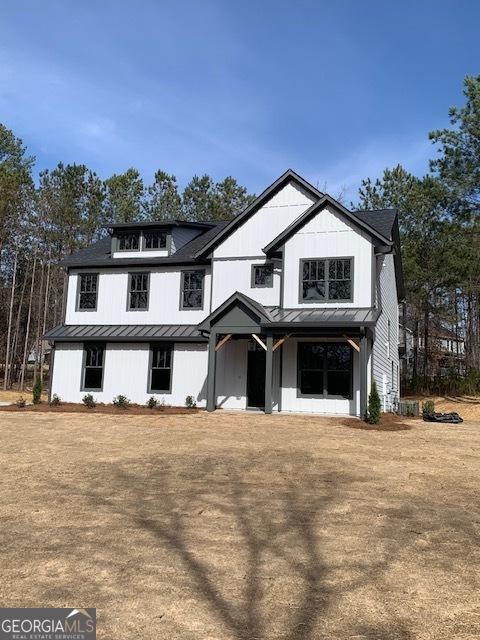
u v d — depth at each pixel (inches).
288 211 772.0
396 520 259.6
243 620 157.5
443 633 151.1
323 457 416.8
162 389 814.5
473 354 1328.7
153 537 230.2
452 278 1167.6
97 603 167.3
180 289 832.3
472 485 334.0
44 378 1598.2
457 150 950.4
